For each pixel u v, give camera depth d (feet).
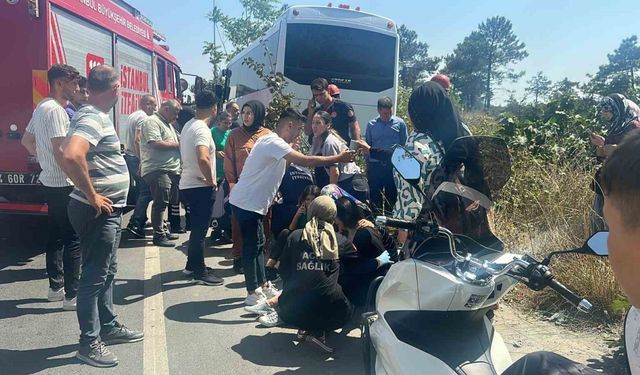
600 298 14.32
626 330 5.24
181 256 21.74
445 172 8.64
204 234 18.10
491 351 8.03
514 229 16.80
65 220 15.23
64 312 15.43
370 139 24.63
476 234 8.48
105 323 13.35
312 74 33.17
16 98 20.03
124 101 27.99
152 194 23.15
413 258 8.37
